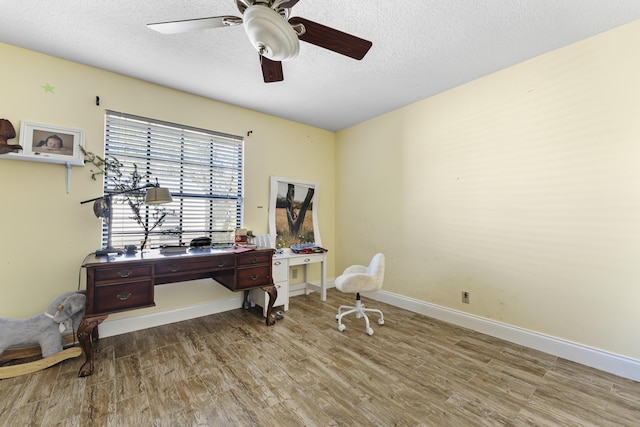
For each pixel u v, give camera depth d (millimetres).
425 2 1715
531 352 2260
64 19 1871
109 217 2340
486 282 2646
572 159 2152
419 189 3242
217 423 1456
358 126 4039
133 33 2023
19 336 1938
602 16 1836
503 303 2529
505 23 1905
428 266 3145
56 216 2311
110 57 2326
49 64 2291
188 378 1858
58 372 1914
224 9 1803
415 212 3285
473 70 2545
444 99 2984
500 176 2555
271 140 3691
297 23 1405
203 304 3023
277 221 3713
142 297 2107
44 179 2266
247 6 1360
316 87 2877
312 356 2170
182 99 2953
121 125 2635
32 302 2215
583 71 2098
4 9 1768
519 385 1814
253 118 3512
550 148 2260
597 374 1939
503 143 2533
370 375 1918
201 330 2645
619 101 1949
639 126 1875
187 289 2939
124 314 2570
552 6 1743
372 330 2578
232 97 3113
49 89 2285
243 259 2666
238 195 3410
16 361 2014
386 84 2816
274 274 3131
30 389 1722
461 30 1979
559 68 2209
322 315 3092
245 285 2678
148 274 2139
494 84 2588
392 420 1494
